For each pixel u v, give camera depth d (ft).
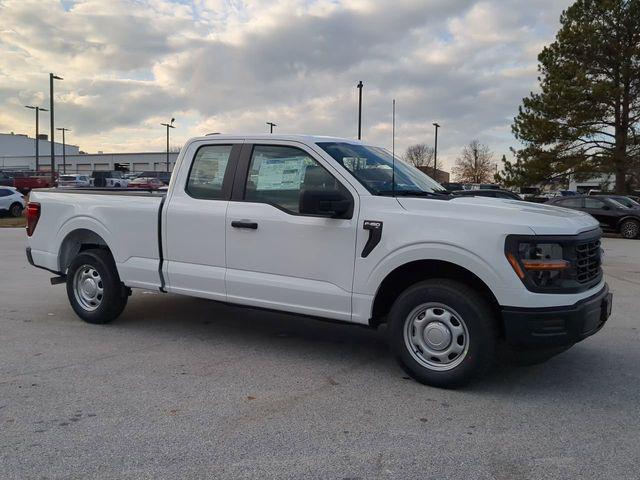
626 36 85.15
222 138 18.22
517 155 93.76
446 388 14.82
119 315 21.36
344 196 15.87
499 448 11.63
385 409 13.57
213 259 17.88
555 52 89.56
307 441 11.86
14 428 12.32
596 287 14.99
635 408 13.79
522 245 13.79
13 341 18.88
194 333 20.17
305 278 16.34
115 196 20.16
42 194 22.39
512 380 15.62
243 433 12.20
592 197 68.13
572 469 10.80
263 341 19.31
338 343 19.17
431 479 10.44
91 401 13.83
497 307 14.47
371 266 15.25
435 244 14.38
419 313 15.05
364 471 10.69
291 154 16.90
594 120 86.74
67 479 10.30
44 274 33.45
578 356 17.85
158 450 11.41
